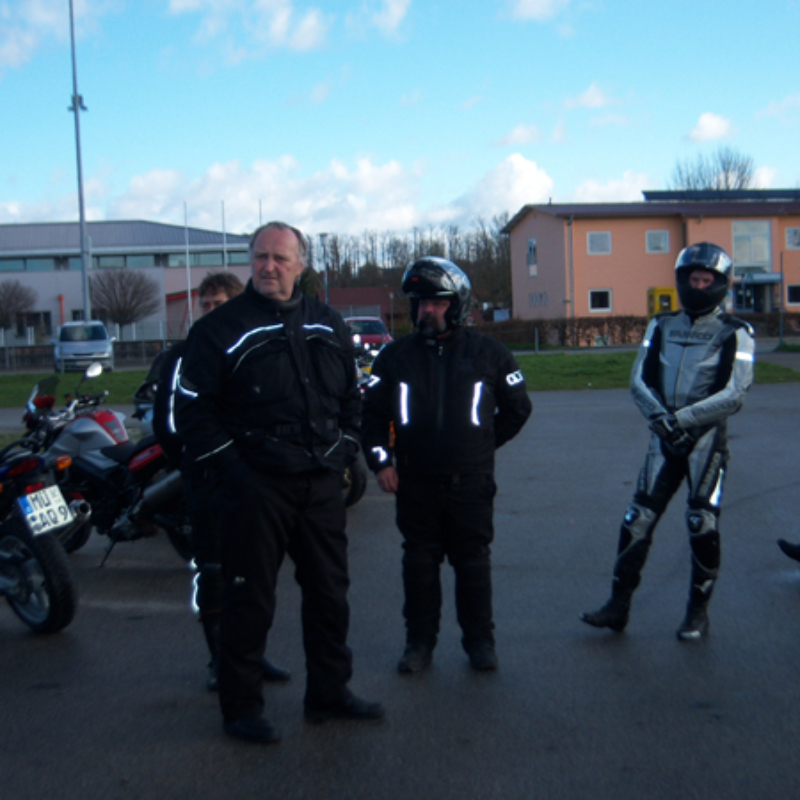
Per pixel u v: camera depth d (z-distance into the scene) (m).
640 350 4.57
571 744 3.29
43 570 4.54
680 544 6.12
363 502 7.82
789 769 3.09
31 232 57.44
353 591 5.25
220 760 3.22
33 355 38.56
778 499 7.40
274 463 3.30
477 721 3.50
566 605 4.91
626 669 4.00
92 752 3.31
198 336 3.37
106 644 4.51
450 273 4.01
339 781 3.05
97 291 50.47
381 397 4.18
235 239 57.16
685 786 2.99
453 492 4.02
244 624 3.37
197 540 3.82
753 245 42.41
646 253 42.16
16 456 4.80
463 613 4.12
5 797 2.99
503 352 4.16
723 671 3.96
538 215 44.56
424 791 2.98
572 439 11.13
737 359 4.29
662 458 4.43
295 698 3.78
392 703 3.69
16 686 3.97
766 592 5.07
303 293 3.58
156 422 3.79
